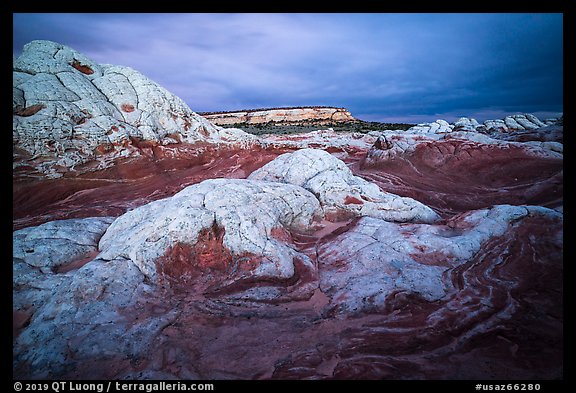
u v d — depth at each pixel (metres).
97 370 5.66
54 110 15.77
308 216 10.37
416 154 18.91
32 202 13.82
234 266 8.16
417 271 7.79
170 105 20.88
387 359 5.79
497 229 8.84
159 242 8.14
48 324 6.43
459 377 5.38
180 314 6.95
